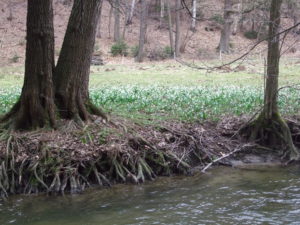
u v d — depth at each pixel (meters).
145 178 10.52
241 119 13.84
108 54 42.62
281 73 29.06
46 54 10.63
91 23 11.27
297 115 14.18
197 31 51.34
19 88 21.47
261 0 16.12
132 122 12.15
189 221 7.89
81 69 11.37
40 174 9.62
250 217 8.05
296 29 12.78
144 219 8.02
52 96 10.92
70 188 9.60
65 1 52.09
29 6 10.34
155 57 41.34
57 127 10.79
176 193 9.57
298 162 12.12
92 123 11.24
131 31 50.78
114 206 8.77
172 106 15.20
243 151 12.65
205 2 44.50
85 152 10.12
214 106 15.48
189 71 31.91
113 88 20.89
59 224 7.85
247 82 25.20
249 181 10.47
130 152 10.57
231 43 44.22
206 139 12.55
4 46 41.34
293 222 7.77
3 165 9.56
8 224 7.86
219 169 11.61
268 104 12.80
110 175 10.25
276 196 9.28
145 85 24.14
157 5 55.03
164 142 11.41
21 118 10.77
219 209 8.51
